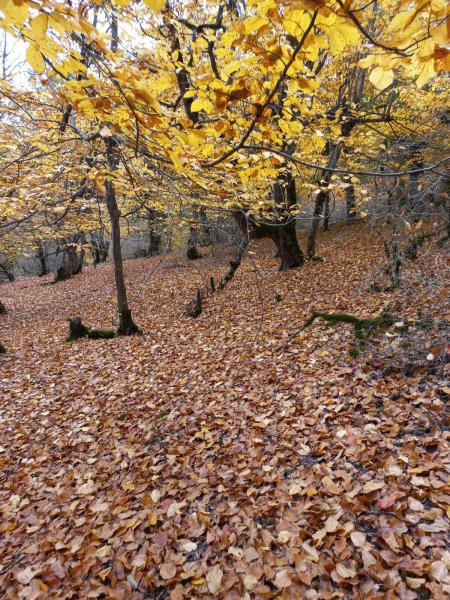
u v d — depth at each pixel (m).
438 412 3.73
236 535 2.98
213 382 6.12
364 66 1.43
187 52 3.98
